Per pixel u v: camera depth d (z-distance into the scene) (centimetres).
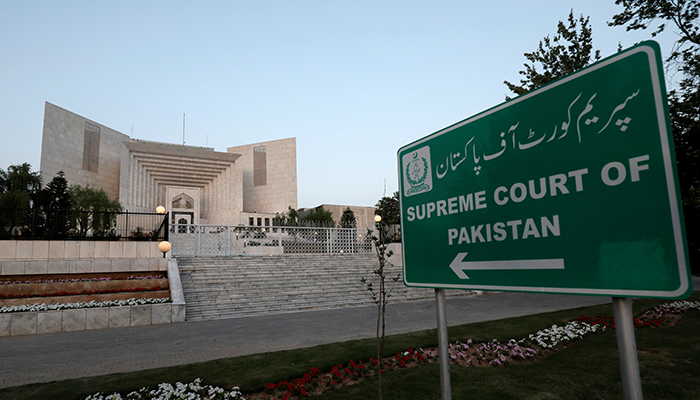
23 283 1150
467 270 244
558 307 1277
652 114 162
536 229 204
